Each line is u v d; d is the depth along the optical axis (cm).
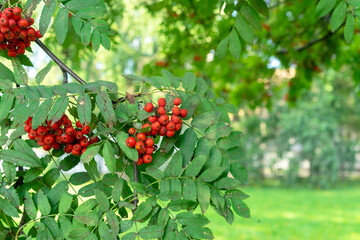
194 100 163
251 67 487
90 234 139
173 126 147
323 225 837
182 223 139
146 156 152
